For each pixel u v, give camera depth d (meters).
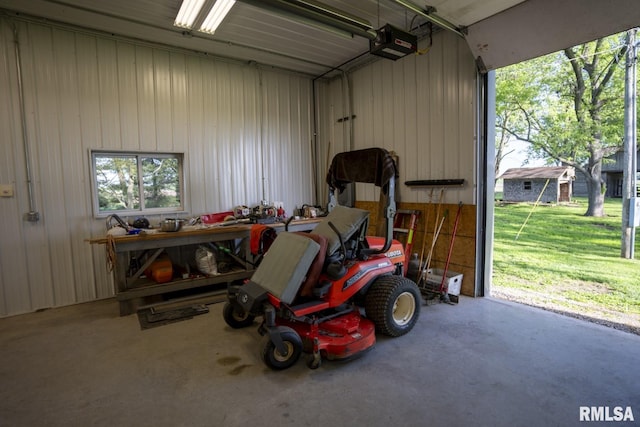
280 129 5.42
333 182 3.53
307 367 2.44
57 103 3.73
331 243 2.86
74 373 2.40
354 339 2.46
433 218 4.30
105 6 3.37
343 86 5.57
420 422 1.83
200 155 4.67
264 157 5.26
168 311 3.57
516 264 5.59
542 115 7.45
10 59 3.48
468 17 3.33
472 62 3.77
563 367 2.37
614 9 2.56
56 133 3.74
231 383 2.25
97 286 4.04
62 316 3.53
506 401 2.00
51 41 3.66
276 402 2.04
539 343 2.75
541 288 4.38
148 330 3.13
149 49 4.24
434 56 4.17
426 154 4.36
